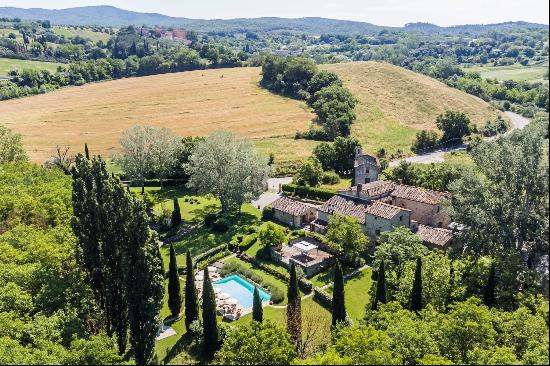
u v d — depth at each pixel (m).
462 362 39.66
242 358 39.81
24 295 50.03
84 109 193.00
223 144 95.75
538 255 56.88
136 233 48.81
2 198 76.06
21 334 44.62
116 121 179.25
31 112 188.38
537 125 59.16
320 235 86.56
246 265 79.56
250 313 65.12
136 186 121.69
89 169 57.94
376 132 180.62
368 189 91.38
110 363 40.94
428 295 55.62
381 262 56.56
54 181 93.50
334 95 192.00
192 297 58.19
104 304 55.28
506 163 58.41
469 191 62.56
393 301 52.84
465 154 158.25
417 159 157.00
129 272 47.69
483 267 59.38
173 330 61.00
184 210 104.69
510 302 54.22
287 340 42.16
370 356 35.66
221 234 90.50
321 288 70.38
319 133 170.62
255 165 96.19
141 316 47.75
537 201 56.06
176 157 120.31
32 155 143.75
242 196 93.56
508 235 58.44
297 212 94.38
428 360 35.31
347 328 44.12
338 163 138.50
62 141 158.12
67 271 57.66
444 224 90.38
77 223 53.41
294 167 141.88
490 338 40.91
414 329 41.06
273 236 79.62
